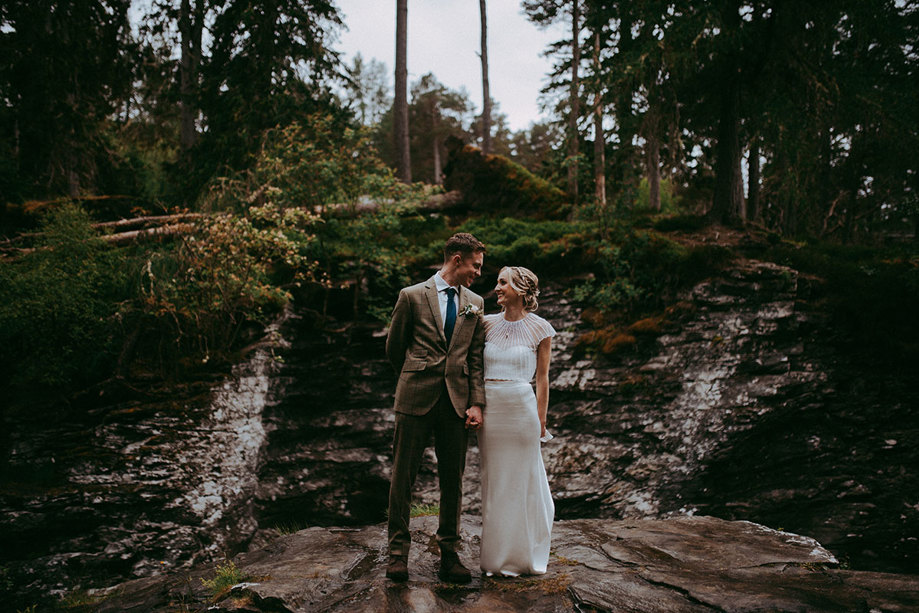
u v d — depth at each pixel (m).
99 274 8.45
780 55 11.98
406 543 3.26
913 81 13.32
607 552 3.81
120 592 4.97
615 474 8.60
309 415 9.36
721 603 2.76
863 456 8.40
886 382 9.04
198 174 13.17
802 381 9.09
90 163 13.96
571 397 9.64
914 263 11.02
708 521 4.69
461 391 3.22
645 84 11.77
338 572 3.54
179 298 8.82
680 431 8.91
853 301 9.88
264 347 9.27
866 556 7.49
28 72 12.39
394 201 11.85
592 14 12.56
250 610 3.05
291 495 8.37
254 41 13.46
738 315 9.88
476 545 4.12
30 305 7.60
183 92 14.92
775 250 11.41
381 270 10.31
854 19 11.62
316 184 11.17
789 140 12.69
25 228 10.41
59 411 7.79
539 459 3.46
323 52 14.30
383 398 9.62
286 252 9.97
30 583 6.17
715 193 13.11
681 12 11.19
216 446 8.10
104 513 6.96
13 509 6.56
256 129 12.97
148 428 7.89
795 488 8.28
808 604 2.64
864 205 20.28
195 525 7.29
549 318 10.66
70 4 13.05
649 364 9.68
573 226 12.34
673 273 10.60
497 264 11.32
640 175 17.09
